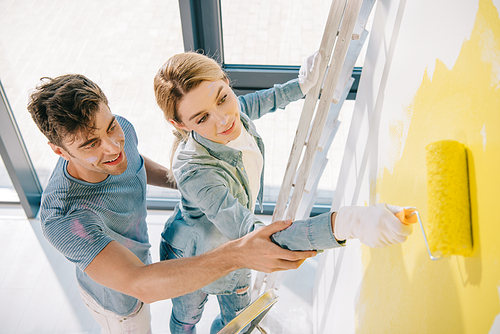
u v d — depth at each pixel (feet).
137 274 3.39
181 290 3.20
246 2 6.52
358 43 4.35
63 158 4.23
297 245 2.74
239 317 3.05
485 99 1.75
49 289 7.58
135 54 7.33
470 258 1.87
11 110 7.91
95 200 4.11
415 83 2.72
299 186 5.19
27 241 8.45
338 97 4.51
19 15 6.94
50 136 3.60
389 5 3.52
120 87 7.71
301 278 7.87
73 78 3.59
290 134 8.15
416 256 2.62
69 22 7.01
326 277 6.40
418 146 2.62
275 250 2.80
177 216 4.95
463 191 1.88
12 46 7.22
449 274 2.12
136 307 5.04
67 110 3.39
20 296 7.48
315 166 5.48
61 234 3.80
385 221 2.28
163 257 5.16
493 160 1.67
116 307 4.82
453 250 1.87
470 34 1.91
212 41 6.91
